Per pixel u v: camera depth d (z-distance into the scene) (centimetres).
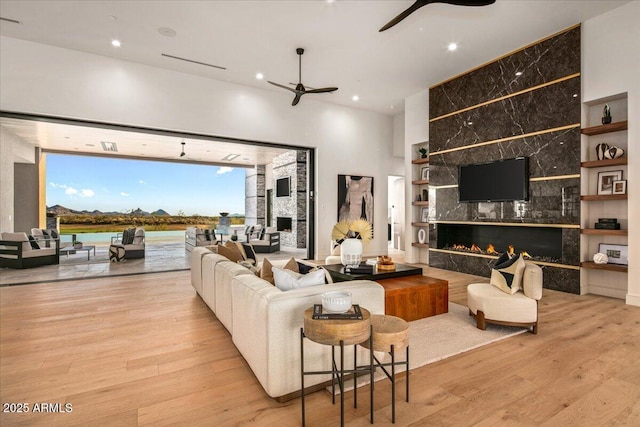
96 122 534
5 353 250
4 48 466
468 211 576
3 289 454
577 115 434
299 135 714
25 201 930
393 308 317
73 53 507
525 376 217
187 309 364
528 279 300
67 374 218
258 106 663
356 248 385
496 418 172
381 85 652
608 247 423
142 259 752
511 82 511
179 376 217
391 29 449
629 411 178
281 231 1018
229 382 210
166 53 520
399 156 856
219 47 500
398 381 211
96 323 317
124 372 222
